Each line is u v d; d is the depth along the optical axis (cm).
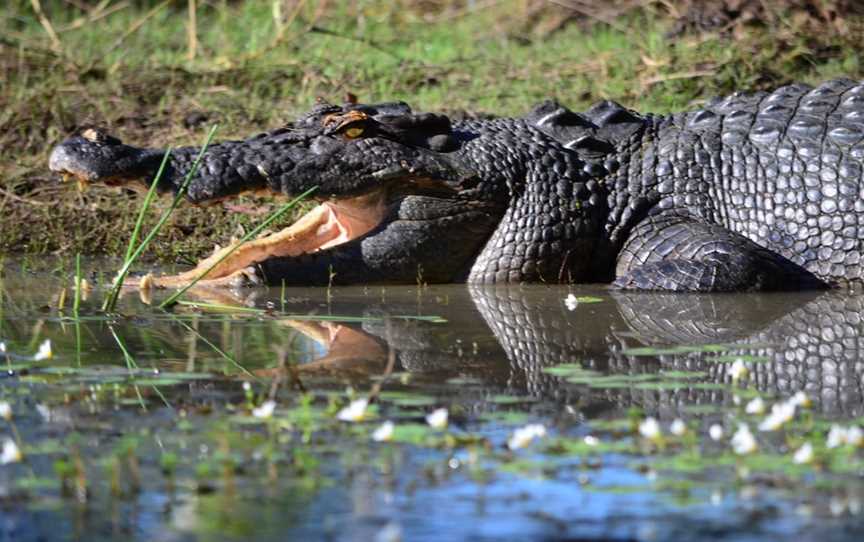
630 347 1122
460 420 885
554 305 1345
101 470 796
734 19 2322
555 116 1560
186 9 2856
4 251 1709
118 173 1380
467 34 2623
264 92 2180
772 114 1560
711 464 788
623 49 2283
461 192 1482
